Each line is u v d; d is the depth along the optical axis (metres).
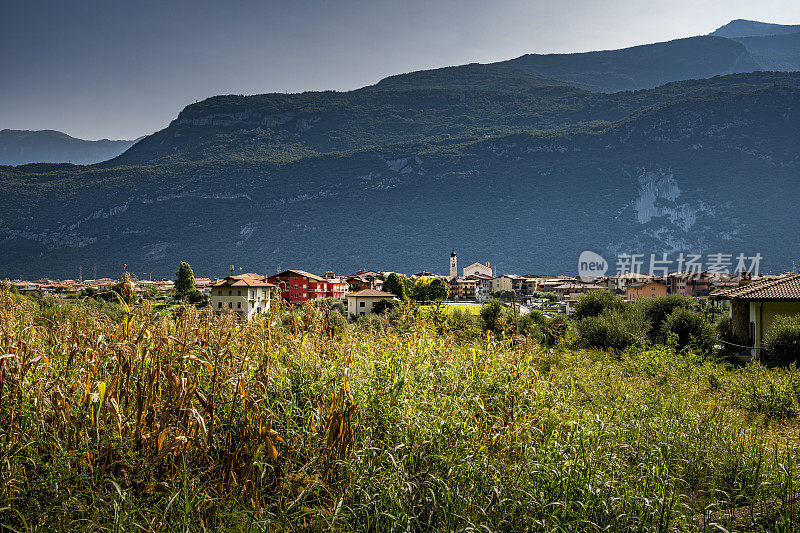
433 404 6.27
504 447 6.36
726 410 10.27
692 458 7.21
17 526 4.09
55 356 5.84
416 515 4.82
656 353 16.94
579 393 10.53
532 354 8.82
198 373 5.51
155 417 4.77
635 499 5.39
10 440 4.49
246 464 4.81
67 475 4.34
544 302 104.12
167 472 4.63
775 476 6.49
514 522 5.02
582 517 5.08
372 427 5.74
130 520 4.14
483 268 196.38
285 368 6.35
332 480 5.05
